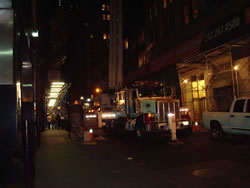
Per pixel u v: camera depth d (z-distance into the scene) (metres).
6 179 4.61
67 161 8.58
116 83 35.66
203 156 8.98
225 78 17.58
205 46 15.68
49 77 21.88
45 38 22.66
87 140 14.02
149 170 7.28
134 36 36.75
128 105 15.13
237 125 11.23
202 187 5.68
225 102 18.06
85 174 6.86
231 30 13.65
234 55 16.31
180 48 20.67
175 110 13.80
